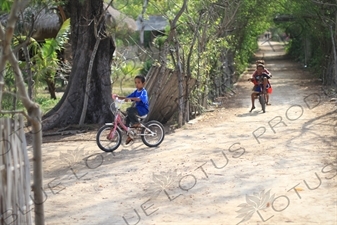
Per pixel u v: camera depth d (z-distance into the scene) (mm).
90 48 15266
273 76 32969
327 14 23531
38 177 5281
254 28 30391
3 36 4969
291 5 26141
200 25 16609
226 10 19391
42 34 19062
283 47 67438
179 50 14688
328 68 25000
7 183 5137
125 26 22016
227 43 22078
